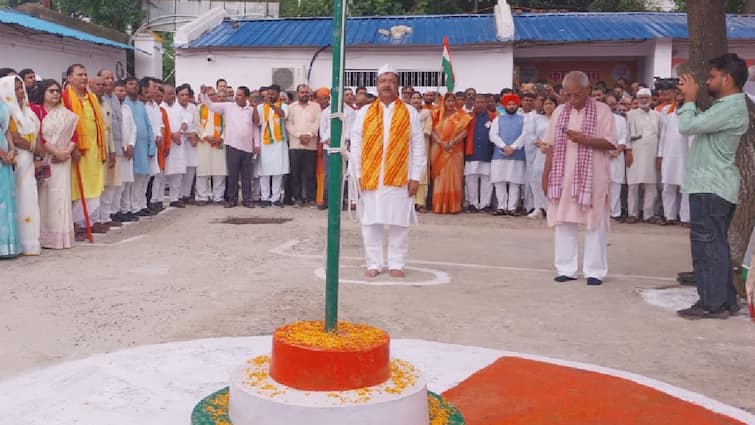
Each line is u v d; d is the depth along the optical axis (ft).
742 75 18.16
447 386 13.42
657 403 12.77
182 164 39.50
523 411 12.35
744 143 20.48
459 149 39.99
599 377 13.99
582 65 61.57
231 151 39.83
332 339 10.51
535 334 17.03
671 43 54.13
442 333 16.96
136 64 67.82
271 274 22.76
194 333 16.48
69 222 27.12
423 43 53.42
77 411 11.95
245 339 15.81
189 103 40.55
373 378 10.29
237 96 39.81
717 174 18.28
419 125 22.81
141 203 36.09
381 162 22.16
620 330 17.48
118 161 31.89
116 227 32.63
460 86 54.54
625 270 25.09
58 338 15.92
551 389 13.34
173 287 20.75
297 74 55.47
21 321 17.13
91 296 19.56
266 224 34.06
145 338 16.05
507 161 39.04
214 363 14.30
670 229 35.76
